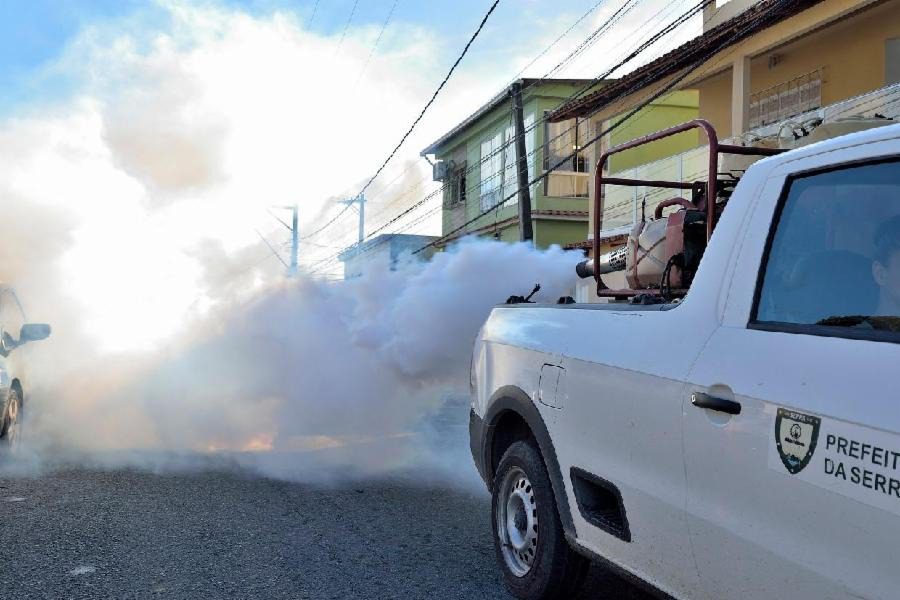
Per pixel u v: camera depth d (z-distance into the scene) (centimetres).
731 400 272
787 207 291
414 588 460
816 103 1558
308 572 484
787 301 275
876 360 230
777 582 249
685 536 292
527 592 422
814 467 236
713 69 1585
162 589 453
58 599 435
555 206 2581
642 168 1855
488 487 489
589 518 362
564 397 384
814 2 1329
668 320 325
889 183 257
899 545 210
